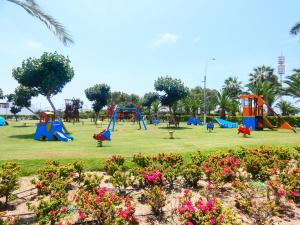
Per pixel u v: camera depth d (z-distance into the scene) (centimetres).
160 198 579
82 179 727
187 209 469
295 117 4025
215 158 890
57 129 2002
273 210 555
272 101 4681
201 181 791
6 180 650
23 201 645
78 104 6300
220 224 441
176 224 533
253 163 785
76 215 555
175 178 725
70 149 1334
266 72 6500
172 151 1220
